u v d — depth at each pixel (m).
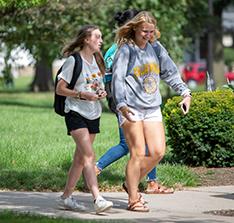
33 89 97.62
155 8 58.56
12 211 20.73
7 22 52.59
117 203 23.42
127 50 21.36
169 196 24.94
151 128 21.44
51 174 26.66
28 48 57.38
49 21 53.47
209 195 25.17
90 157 21.45
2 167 28.98
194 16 71.75
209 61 94.94
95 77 21.69
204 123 29.61
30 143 34.25
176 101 30.23
